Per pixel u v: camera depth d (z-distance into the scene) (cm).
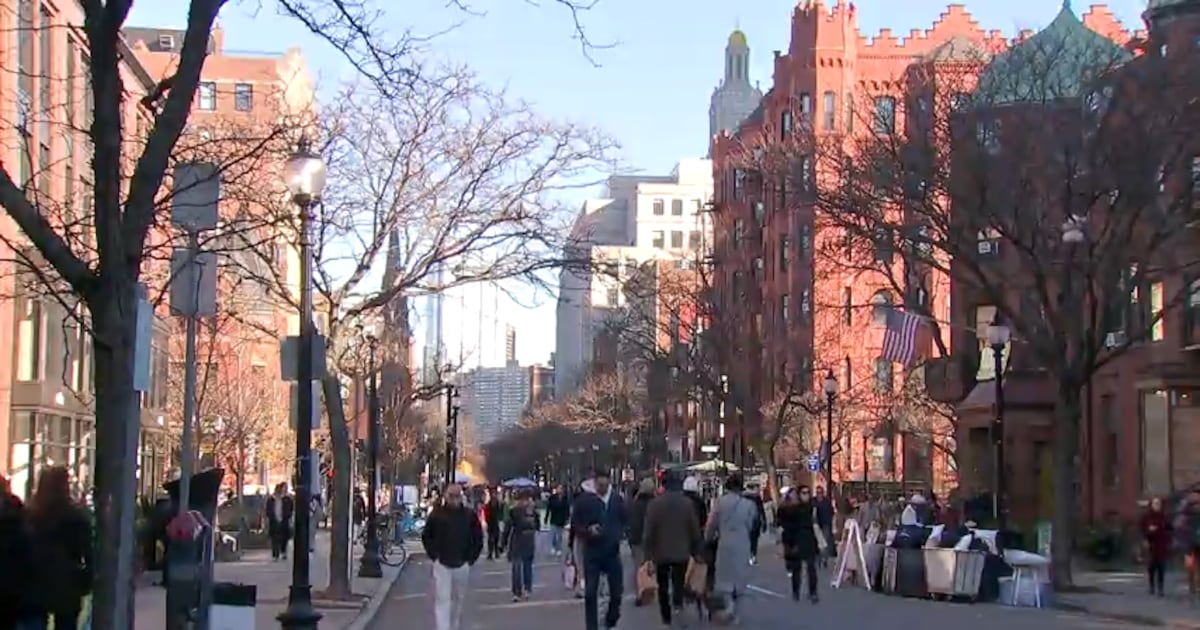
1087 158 2838
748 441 6278
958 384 4641
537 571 3719
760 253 7375
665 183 16362
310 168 1742
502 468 15850
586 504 1803
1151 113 2773
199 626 1171
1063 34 3750
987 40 6216
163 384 4556
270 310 5459
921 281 3953
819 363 5847
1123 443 4044
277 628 1911
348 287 2492
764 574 3597
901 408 5647
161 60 5678
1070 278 2939
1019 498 4400
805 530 2552
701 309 6009
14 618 1051
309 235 1917
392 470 6469
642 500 2431
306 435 1752
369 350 4016
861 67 7569
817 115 7444
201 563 1188
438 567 1805
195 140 2292
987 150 3003
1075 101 3031
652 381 7488
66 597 1060
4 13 2434
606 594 2392
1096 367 2997
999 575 2684
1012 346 4503
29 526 1056
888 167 3058
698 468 6769
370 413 3453
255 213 2583
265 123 3003
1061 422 2984
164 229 1798
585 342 16412
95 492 828
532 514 2683
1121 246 2891
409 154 2488
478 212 2498
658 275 6312
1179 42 3131
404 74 1369
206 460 5175
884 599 2717
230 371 5481
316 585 2753
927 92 3092
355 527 4262
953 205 3077
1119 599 2717
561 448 12488
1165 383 3806
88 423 3897
